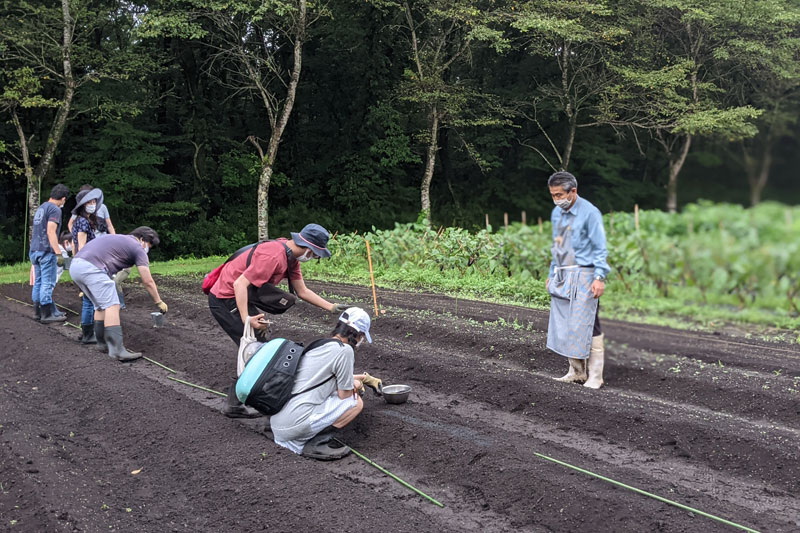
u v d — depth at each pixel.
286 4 17.81
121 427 4.74
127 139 19.78
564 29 18.55
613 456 4.28
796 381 5.18
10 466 3.95
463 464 4.04
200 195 22.31
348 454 4.37
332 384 4.30
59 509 3.42
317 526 3.27
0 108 17.66
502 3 21.19
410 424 4.59
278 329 7.86
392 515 3.38
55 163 21.84
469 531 3.38
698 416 4.57
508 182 21.77
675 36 16.47
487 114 22.81
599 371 5.29
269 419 4.66
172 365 6.66
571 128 18.42
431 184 25.97
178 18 17.47
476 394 5.52
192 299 9.91
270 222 23.12
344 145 24.80
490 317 8.28
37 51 18.83
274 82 24.34
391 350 6.70
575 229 4.70
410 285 12.01
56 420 5.01
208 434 4.50
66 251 9.48
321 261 14.77
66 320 8.70
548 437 4.62
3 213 21.38
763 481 3.86
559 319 5.32
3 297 10.53
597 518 3.34
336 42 23.92
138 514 3.52
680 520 3.25
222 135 23.47
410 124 25.16
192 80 22.19
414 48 21.62
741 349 5.98
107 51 20.23
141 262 6.84
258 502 3.56
